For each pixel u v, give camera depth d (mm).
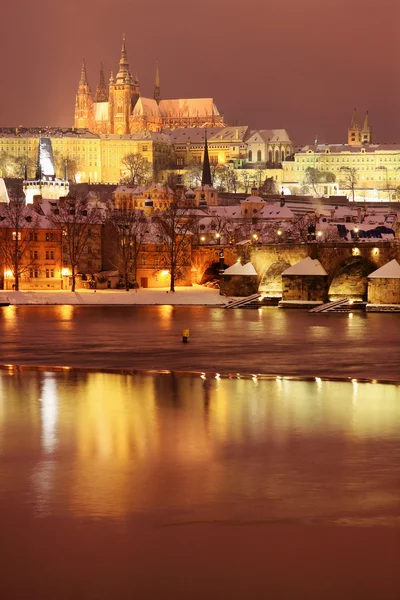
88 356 188125
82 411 127312
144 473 94500
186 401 134875
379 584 68000
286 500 85625
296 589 67250
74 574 69875
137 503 84875
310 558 72562
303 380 156250
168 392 142750
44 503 84812
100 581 68688
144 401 134750
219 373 164500
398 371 167500
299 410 127562
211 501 85438
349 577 69188
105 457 100938
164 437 110625
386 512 82438
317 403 133125
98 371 166625
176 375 161750
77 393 142000
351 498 86250
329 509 83250
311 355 190000
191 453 102562
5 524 79562
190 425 117688
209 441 108500
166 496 86812
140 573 70000
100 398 137500
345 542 75625
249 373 164750
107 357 186375
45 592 67125
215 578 69062
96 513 82250
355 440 108938
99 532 77688
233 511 82688
